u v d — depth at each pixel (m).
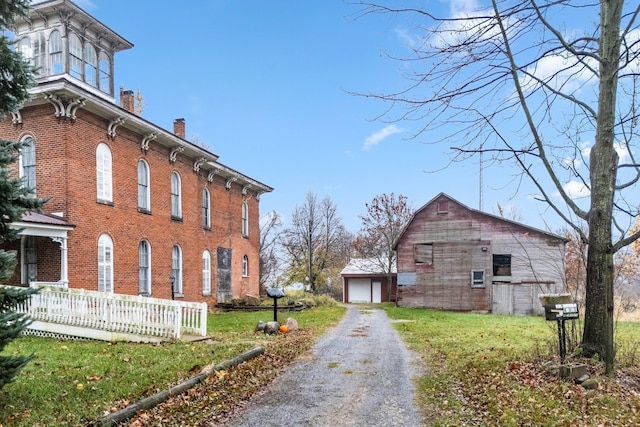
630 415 6.03
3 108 6.54
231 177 30.16
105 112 17.95
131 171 19.86
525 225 29.59
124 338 12.81
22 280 16.64
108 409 6.21
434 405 6.86
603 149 8.24
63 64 18.20
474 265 30.45
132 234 19.73
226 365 9.04
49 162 16.34
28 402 6.50
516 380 7.78
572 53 7.56
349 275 47.41
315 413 6.54
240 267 31.67
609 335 7.76
